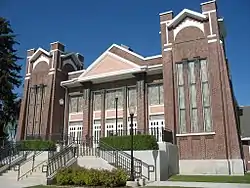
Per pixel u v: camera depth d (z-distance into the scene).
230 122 20.80
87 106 29.08
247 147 32.47
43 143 24.28
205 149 20.97
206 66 22.88
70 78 31.88
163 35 25.30
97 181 14.44
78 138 27.50
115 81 28.58
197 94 22.53
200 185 14.27
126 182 14.43
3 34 34.84
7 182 16.53
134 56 27.64
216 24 23.14
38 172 18.31
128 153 18.64
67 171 15.82
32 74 32.47
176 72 23.83
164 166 18.27
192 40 23.88
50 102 29.86
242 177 17.84
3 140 27.92
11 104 33.75
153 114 25.52
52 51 31.94
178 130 22.41
